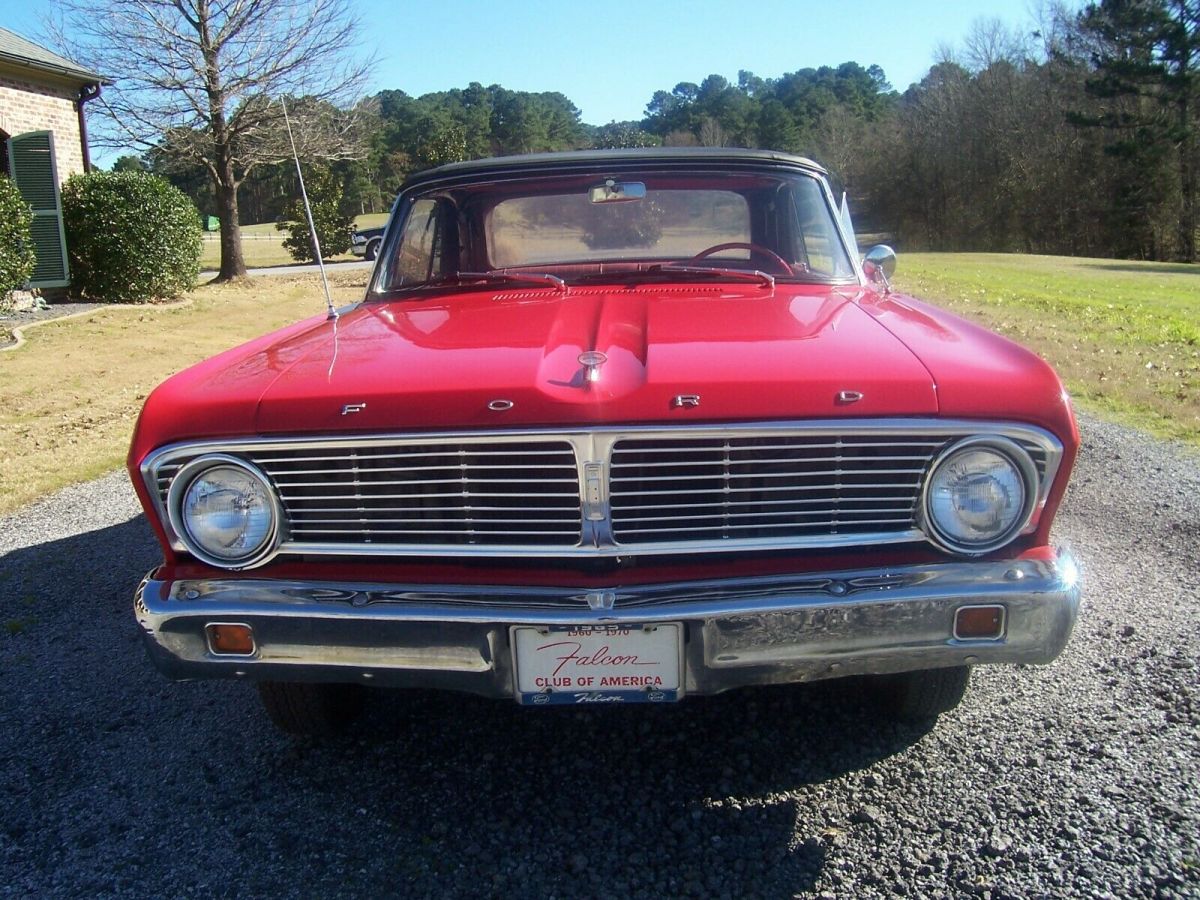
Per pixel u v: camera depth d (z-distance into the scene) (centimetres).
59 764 294
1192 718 294
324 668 238
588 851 246
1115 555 430
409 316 310
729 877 234
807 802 262
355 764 290
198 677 245
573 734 302
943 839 244
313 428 232
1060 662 332
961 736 291
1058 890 224
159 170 2264
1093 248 4812
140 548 487
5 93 1467
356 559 243
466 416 227
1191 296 1666
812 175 362
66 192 1532
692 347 247
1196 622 360
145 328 1301
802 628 226
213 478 237
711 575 230
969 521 228
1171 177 4394
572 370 238
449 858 245
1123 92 4447
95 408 817
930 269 2388
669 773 279
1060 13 4900
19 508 556
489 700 326
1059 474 230
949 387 227
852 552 235
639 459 228
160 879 240
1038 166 4875
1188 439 620
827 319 277
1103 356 913
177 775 287
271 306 1684
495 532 234
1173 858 233
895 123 5734
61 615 407
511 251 369
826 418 225
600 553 230
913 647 229
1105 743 283
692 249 364
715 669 228
